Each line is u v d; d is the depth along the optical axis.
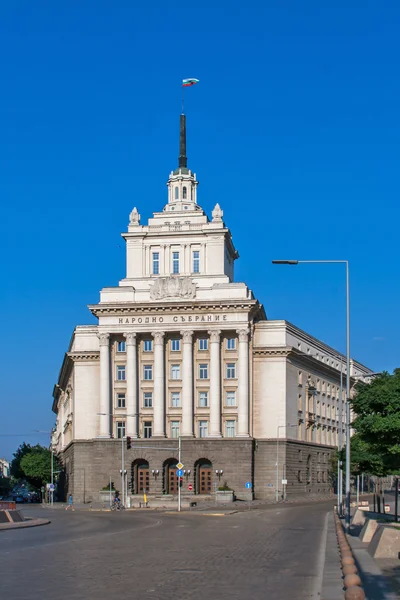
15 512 62.56
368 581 23.95
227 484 118.88
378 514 54.84
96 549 37.00
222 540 42.97
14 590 22.91
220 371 122.19
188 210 130.75
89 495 126.88
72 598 21.19
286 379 124.88
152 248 128.38
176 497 114.25
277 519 69.62
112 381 125.44
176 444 120.62
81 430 129.50
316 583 24.14
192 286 123.00
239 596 21.44
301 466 129.38
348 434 48.66
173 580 24.97
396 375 45.38
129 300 124.50
